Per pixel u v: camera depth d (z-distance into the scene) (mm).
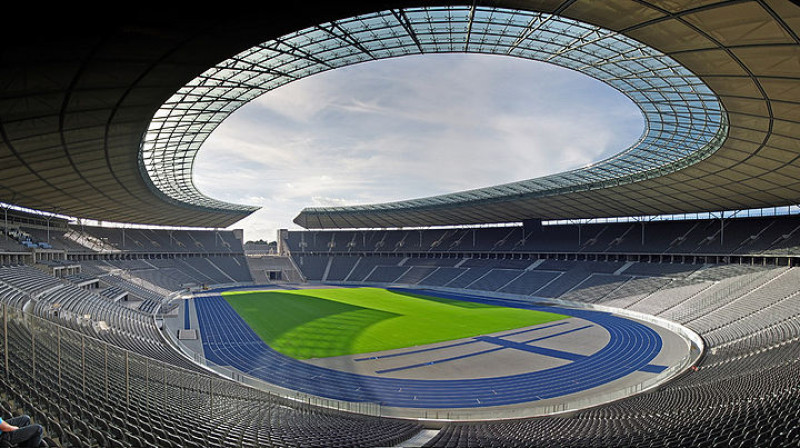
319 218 96188
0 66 13812
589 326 44344
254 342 37625
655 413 17391
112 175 36344
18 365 14227
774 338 30266
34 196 40938
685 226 62219
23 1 10445
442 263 86375
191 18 13109
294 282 94625
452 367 30328
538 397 24891
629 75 25938
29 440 6883
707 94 24625
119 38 13523
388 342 37438
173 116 28969
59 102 18016
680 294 49812
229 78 24984
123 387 16250
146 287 65500
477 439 15453
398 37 22812
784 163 31391
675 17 15422
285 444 12703
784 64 16969
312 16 14789
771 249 49844
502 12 19938
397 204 78000
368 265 95812
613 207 59750
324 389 26078
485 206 67125
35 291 33844
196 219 82062
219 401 18875
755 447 10367
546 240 76062
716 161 34156
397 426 18984
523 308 56438
